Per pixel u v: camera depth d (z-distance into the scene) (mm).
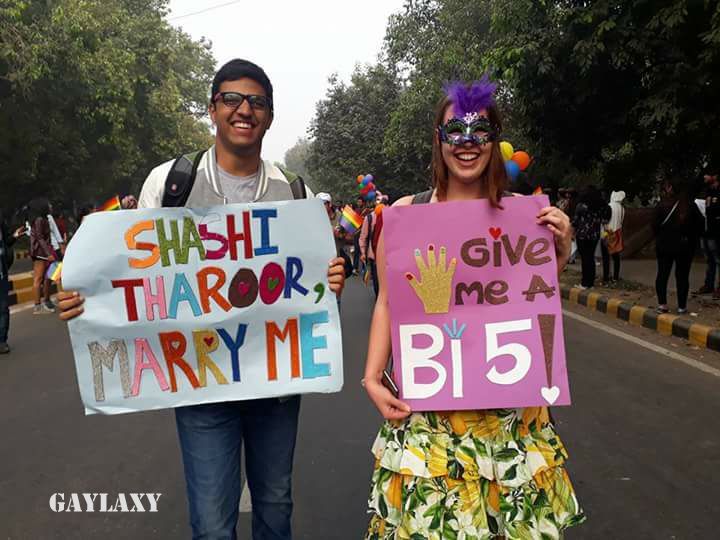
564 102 9375
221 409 2275
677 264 7684
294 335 2305
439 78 19250
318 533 3008
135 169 28609
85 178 25906
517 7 9406
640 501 3244
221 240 2262
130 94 21453
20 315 9938
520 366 1941
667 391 5137
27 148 20234
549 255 1968
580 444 4016
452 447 1861
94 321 2219
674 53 7902
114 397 2236
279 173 2424
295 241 2289
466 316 1973
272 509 2332
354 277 14562
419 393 1935
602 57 8500
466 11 17906
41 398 5355
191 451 2234
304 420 4566
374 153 30766
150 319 2246
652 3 7703
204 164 2305
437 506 1804
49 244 10242
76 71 18000
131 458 3979
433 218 1978
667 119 7906
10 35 15617
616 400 4910
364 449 3990
